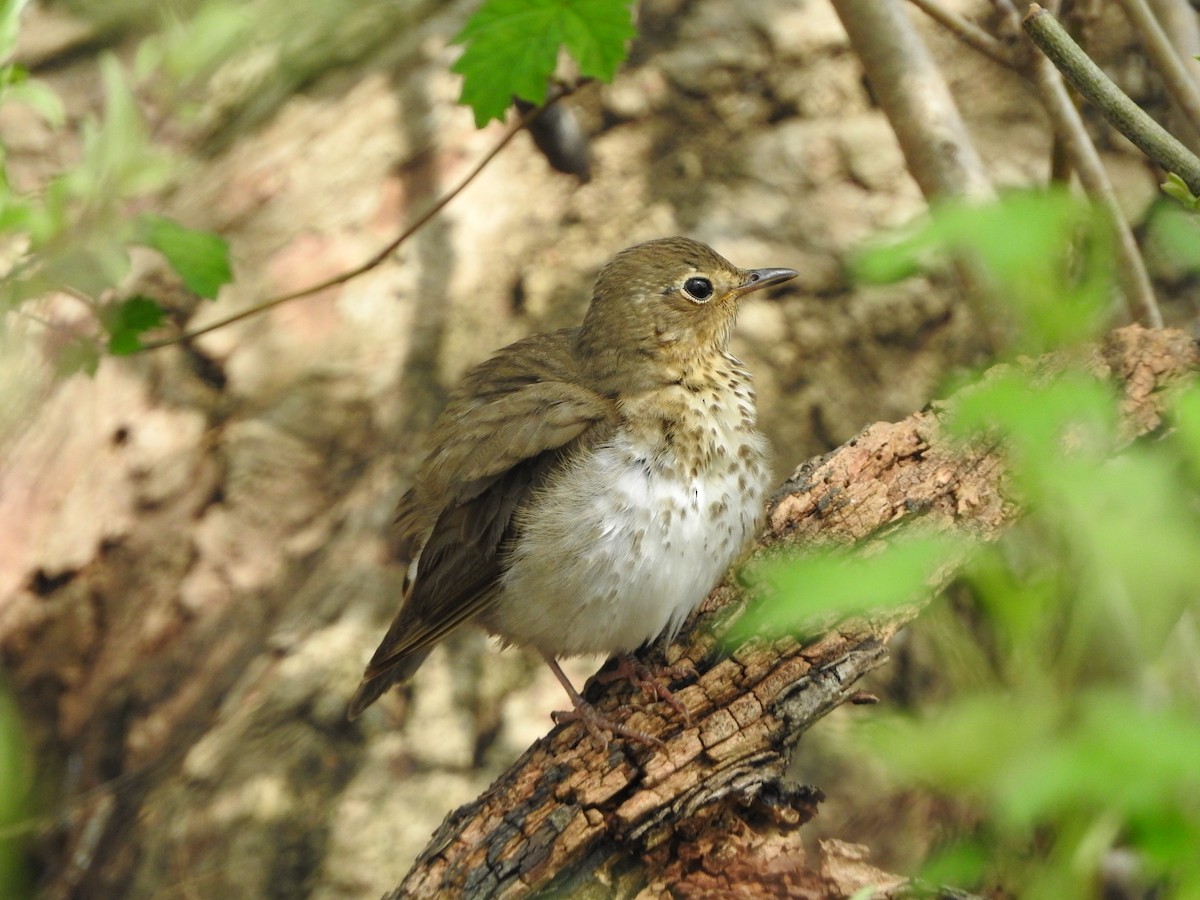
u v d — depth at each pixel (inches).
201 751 449.7
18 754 468.4
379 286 522.0
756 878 261.3
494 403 341.4
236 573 496.1
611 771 267.4
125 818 450.3
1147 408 281.1
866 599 137.2
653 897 264.1
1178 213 168.6
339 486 498.9
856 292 486.3
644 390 335.0
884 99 356.8
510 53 305.6
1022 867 278.8
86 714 489.4
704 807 264.1
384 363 510.6
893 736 161.5
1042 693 187.6
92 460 522.6
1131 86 498.9
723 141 524.7
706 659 292.7
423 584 336.5
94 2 405.7
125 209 477.1
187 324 533.0
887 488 298.5
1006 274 148.0
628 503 317.1
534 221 522.9
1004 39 345.4
